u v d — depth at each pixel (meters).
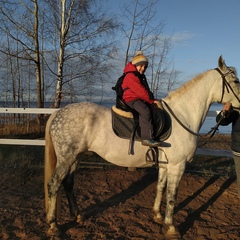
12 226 3.83
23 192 5.04
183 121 3.70
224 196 4.91
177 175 3.63
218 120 4.07
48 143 3.77
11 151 7.40
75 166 3.88
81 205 4.53
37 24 10.56
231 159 7.78
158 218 4.06
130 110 3.57
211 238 3.65
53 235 3.58
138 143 3.58
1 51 10.25
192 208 4.50
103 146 3.62
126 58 9.74
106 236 3.62
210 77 3.82
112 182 5.55
